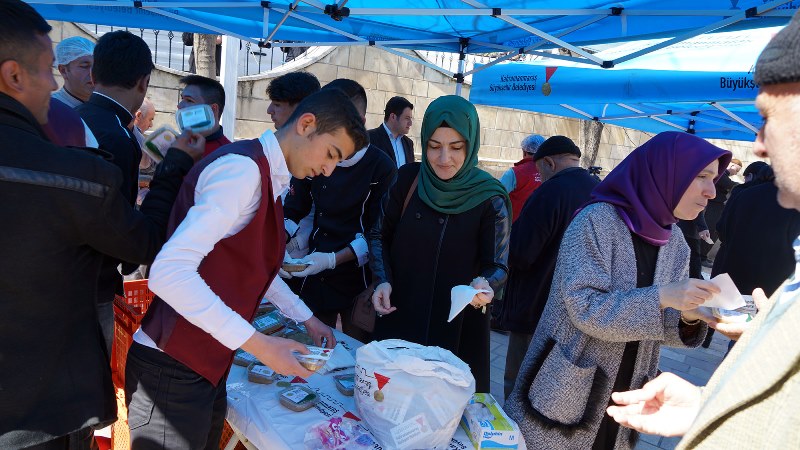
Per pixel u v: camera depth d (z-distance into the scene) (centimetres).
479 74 532
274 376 195
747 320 160
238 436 185
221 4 424
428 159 223
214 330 136
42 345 127
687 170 175
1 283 119
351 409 180
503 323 337
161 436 150
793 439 75
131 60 232
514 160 1009
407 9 347
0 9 120
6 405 124
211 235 134
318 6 343
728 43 425
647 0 362
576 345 182
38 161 121
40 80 128
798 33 79
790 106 81
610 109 716
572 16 412
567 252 183
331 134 148
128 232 137
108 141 216
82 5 413
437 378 160
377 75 835
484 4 390
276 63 931
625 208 185
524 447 172
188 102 278
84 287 136
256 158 141
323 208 289
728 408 81
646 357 186
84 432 145
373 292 239
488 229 226
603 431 190
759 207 399
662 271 186
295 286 294
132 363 153
